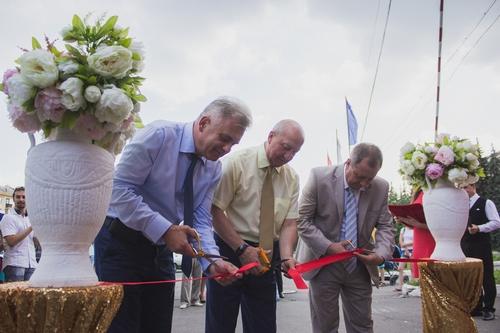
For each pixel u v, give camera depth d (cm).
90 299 170
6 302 165
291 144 316
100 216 184
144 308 263
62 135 183
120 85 187
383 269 1284
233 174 326
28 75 170
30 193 177
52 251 179
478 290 335
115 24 190
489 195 3148
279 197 339
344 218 377
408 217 426
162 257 263
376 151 349
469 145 346
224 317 321
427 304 333
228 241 317
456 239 348
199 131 261
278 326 629
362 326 369
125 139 204
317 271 370
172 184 260
